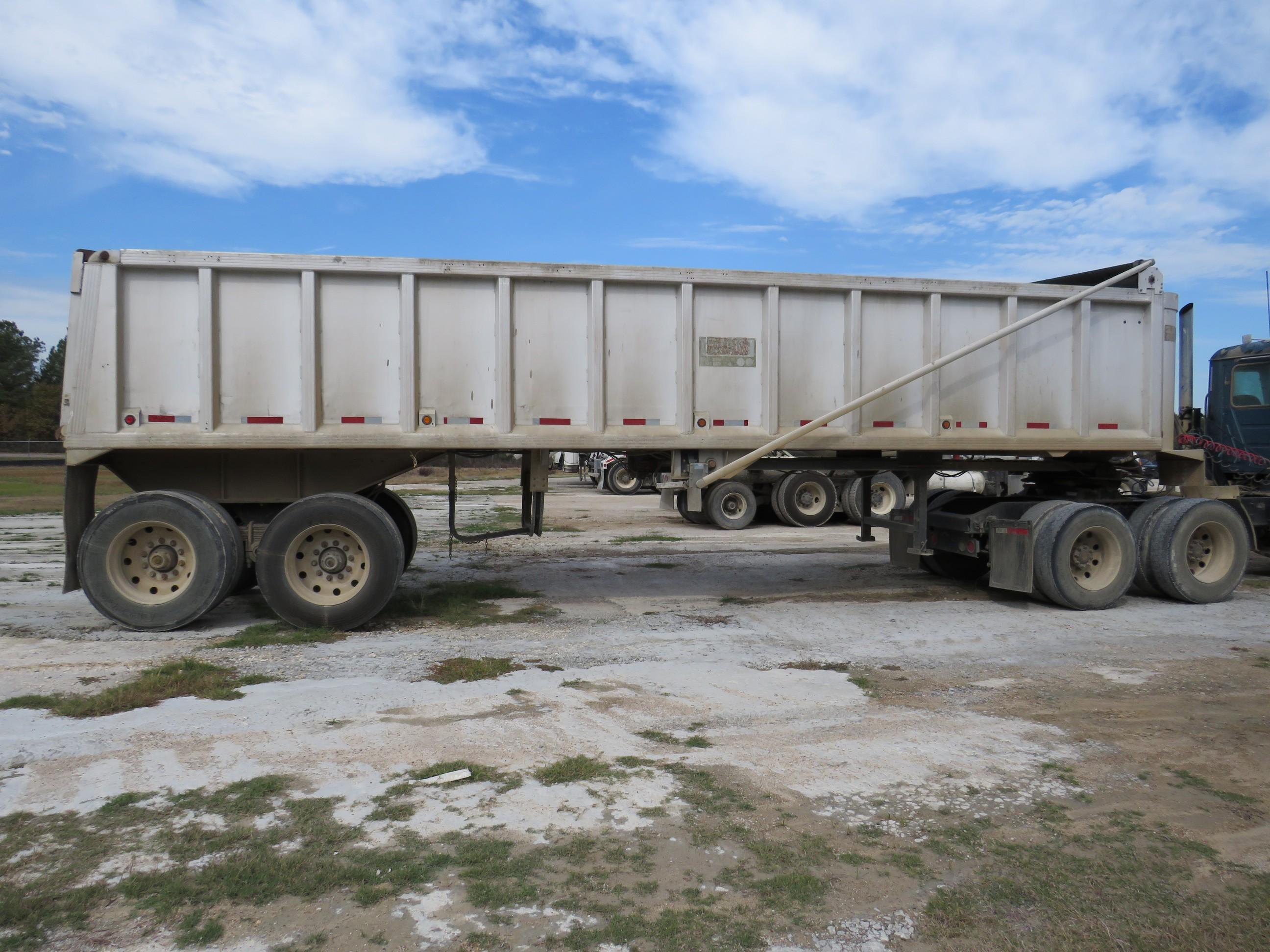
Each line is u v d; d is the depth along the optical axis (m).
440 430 7.34
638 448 7.79
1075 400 8.78
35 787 3.86
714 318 7.92
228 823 3.50
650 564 11.29
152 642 6.69
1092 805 3.79
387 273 7.19
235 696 5.21
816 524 17.05
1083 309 8.72
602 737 4.60
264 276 7.07
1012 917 2.88
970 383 8.50
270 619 7.54
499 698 5.26
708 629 7.29
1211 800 3.85
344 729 4.68
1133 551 8.34
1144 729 4.80
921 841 3.43
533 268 7.43
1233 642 6.97
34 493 25.41
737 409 7.98
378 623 7.40
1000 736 4.68
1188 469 9.33
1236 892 3.06
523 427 7.52
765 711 5.07
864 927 2.81
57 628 7.15
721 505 16.52
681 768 4.17
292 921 2.80
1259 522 9.88
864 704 5.22
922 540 9.04
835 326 8.17
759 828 3.52
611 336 7.69
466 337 7.40
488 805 3.72
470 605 8.23
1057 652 6.57
